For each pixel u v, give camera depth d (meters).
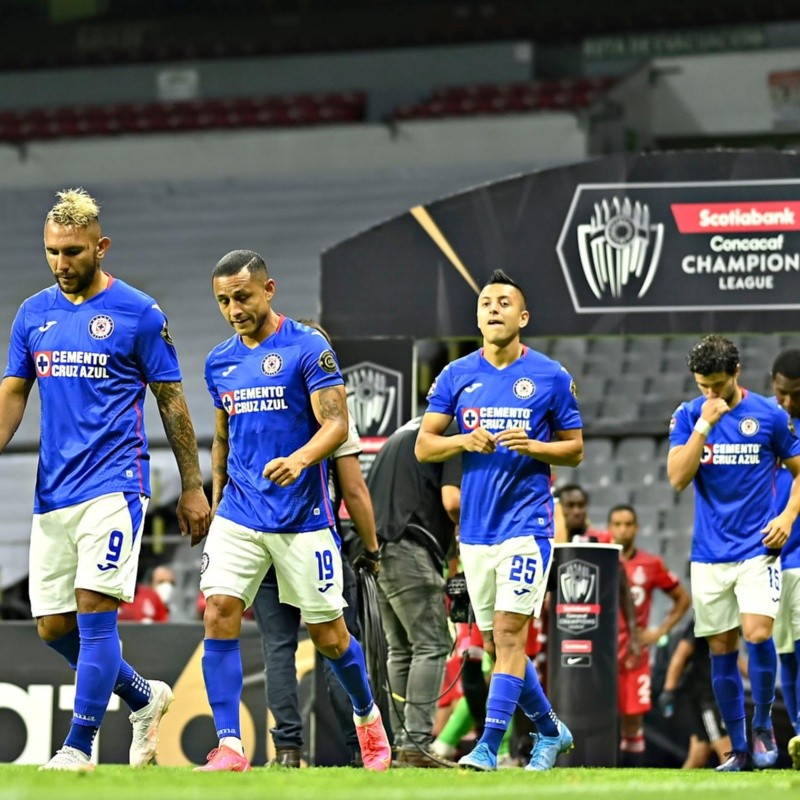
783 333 14.74
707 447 12.50
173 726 13.59
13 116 37.59
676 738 17.22
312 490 9.53
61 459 8.70
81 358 8.72
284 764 10.70
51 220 8.69
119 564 8.61
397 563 12.20
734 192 14.87
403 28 38.78
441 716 16.66
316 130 33.59
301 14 39.47
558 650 13.41
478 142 32.88
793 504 12.34
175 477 26.09
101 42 40.22
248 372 9.59
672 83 35.25
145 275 32.09
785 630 13.08
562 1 37.66
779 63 34.62
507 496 9.92
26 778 7.43
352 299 15.36
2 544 26.95
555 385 10.11
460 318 15.17
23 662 13.68
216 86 38.72
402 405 14.94
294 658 10.93
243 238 32.47
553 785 7.88
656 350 28.38
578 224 15.02
